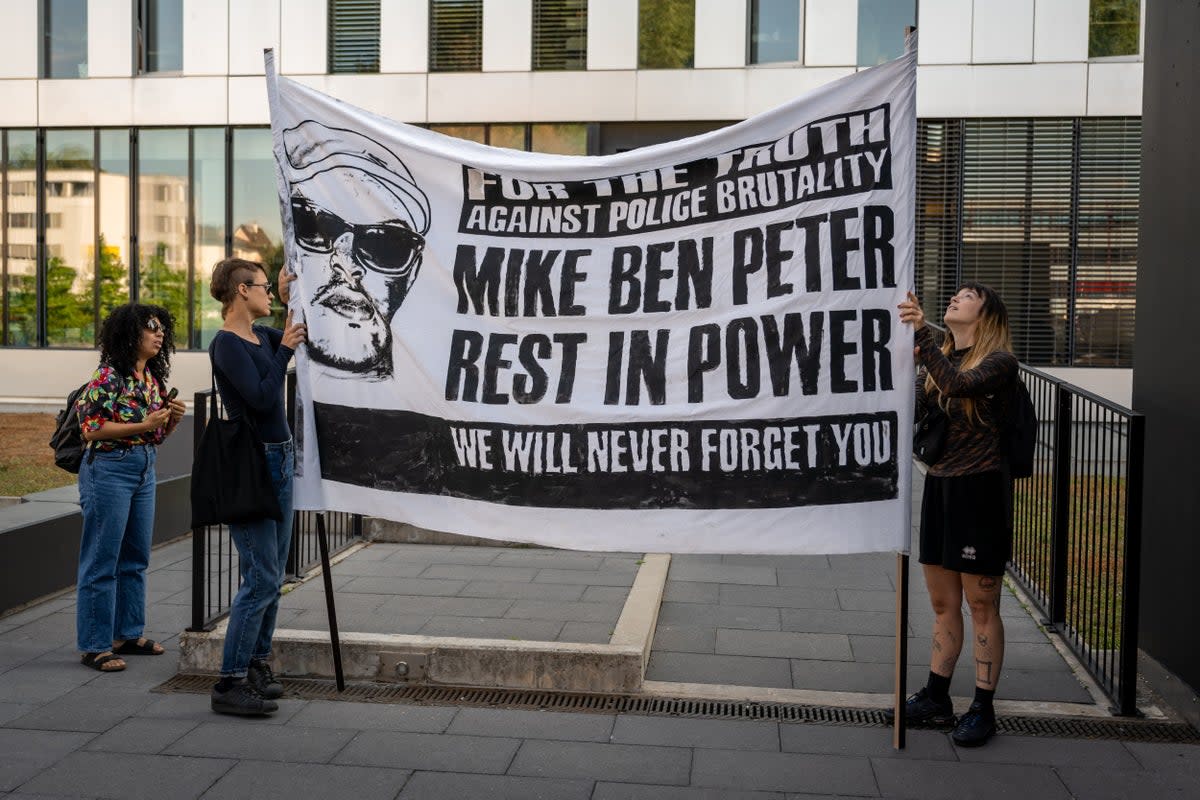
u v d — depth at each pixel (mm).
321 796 3986
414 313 4867
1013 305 16953
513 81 17828
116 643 5609
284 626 5945
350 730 4617
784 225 4547
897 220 4449
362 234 4898
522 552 7961
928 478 4656
